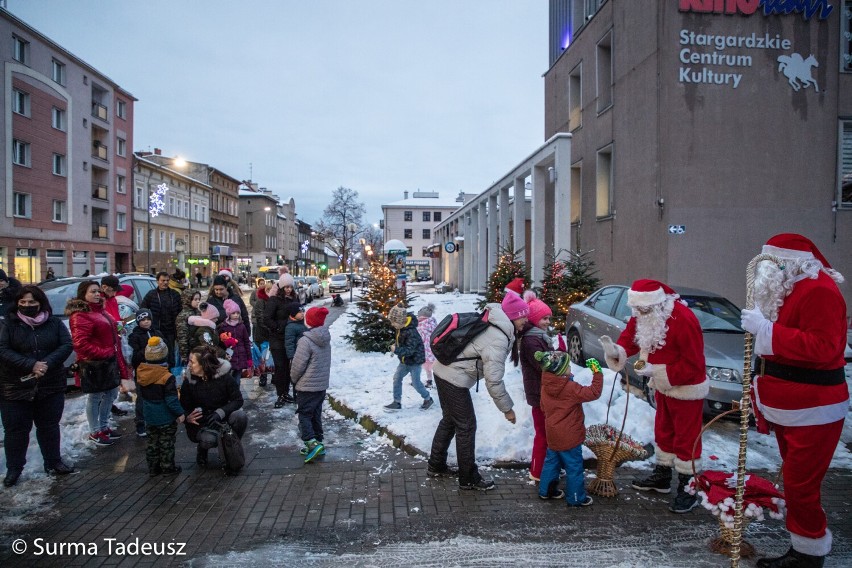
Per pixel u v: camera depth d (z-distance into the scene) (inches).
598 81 652.1
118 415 291.9
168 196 1961.1
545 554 148.3
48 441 206.4
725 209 495.2
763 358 138.6
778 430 138.3
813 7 493.0
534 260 705.0
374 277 488.1
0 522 168.9
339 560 146.0
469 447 190.1
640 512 174.1
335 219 2354.8
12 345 196.2
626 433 225.9
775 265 134.0
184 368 337.4
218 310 298.0
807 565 133.8
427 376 336.8
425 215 3752.5
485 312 191.8
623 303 329.4
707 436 242.2
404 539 157.3
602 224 638.5
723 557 146.6
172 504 181.8
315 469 212.8
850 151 506.6
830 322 125.4
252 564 144.4
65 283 413.4
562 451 175.5
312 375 222.4
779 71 497.4
